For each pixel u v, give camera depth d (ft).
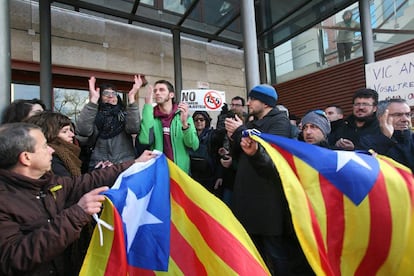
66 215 4.23
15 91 16.55
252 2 10.72
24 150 4.52
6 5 7.60
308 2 16.25
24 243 3.99
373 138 7.84
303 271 7.08
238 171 7.41
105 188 4.95
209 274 4.76
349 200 5.53
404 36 18.71
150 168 5.72
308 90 23.34
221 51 23.13
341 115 11.78
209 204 5.15
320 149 5.92
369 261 5.39
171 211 5.33
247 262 4.72
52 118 6.60
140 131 8.66
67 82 17.87
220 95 13.37
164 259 4.96
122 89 19.30
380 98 11.53
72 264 5.37
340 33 21.50
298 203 5.36
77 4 15.06
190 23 17.90
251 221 6.95
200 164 9.72
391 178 5.62
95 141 8.68
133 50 19.44
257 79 10.53
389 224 5.37
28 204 4.52
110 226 4.58
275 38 20.92
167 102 9.17
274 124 7.39
